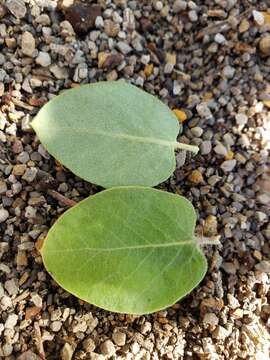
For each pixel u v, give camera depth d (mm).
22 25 86
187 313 82
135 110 80
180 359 80
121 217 74
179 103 91
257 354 81
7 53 85
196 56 93
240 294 83
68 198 82
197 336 81
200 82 92
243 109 90
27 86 85
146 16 94
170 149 80
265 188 88
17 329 77
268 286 84
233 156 89
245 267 84
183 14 94
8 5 85
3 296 77
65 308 78
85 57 88
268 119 91
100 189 83
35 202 80
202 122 89
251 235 86
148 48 92
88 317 79
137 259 74
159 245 75
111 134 78
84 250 73
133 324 80
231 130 90
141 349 79
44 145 76
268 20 94
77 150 77
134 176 78
